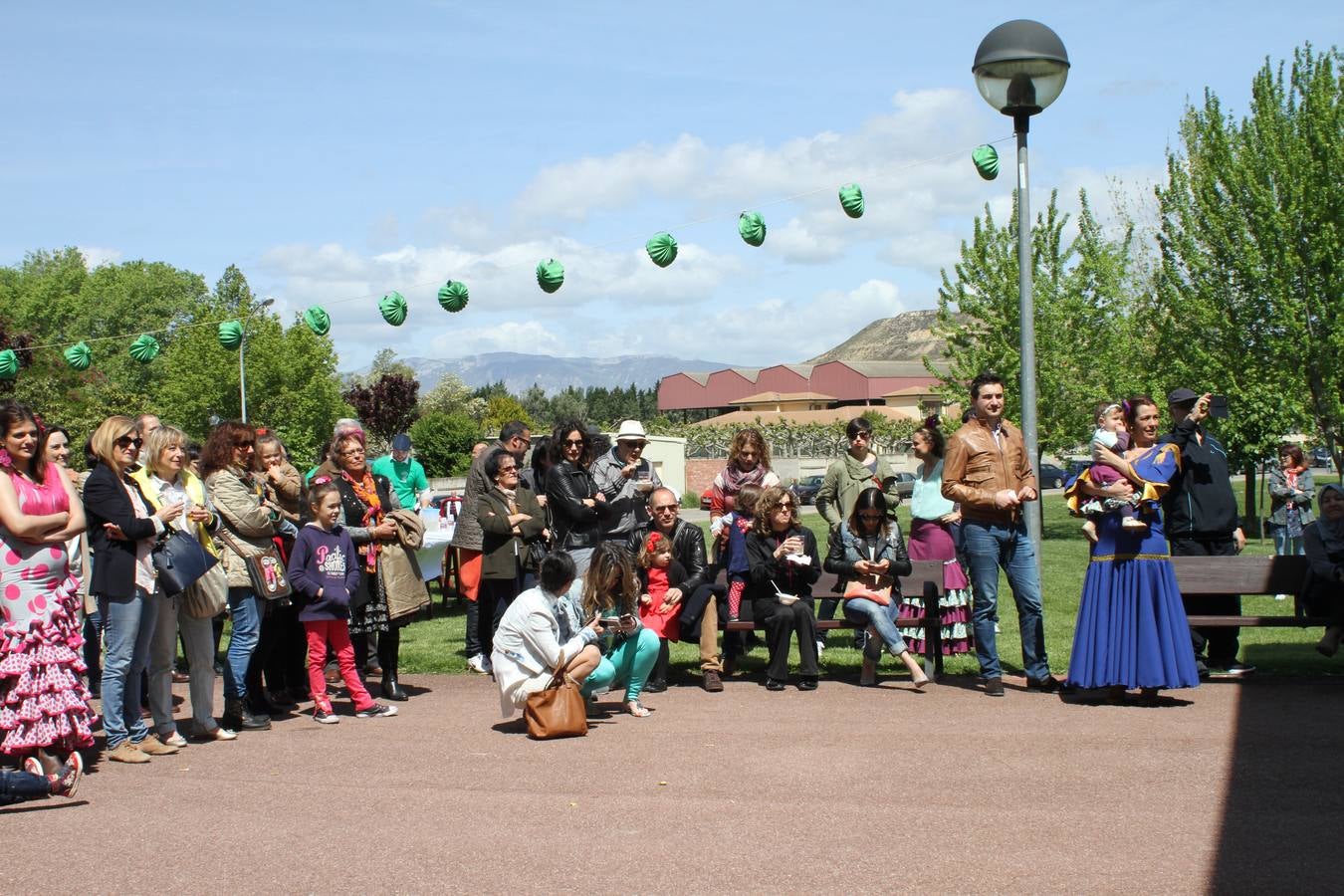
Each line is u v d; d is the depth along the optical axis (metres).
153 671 6.82
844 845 4.84
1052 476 48.94
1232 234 24.84
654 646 7.56
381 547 8.20
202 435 41.69
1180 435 8.77
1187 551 8.68
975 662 9.22
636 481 9.00
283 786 5.95
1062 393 27.91
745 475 9.64
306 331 42.62
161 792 5.88
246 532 7.30
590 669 7.16
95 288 73.69
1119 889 4.31
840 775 5.96
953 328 29.11
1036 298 27.75
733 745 6.67
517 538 9.28
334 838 5.07
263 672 8.17
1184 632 7.45
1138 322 28.23
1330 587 8.09
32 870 4.72
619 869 4.61
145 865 4.76
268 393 41.84
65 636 6.00
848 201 9.69
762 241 9.72
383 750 6.75
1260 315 24.58
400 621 8.16
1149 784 5.69
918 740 6.69
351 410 44.81
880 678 8.73
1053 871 4.50
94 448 6.52
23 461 5.96
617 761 6.36
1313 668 8.55
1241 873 4.45
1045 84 8.66
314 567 7.56
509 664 7.21
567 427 8.75
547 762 6.37
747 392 93.44
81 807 5.62
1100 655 7.49
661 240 9.73
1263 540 21.06
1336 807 5.25
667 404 97.25
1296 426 24.25
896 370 85.69
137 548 6.56
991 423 8.08
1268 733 6.65
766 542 8.49
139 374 72.69
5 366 12.02
